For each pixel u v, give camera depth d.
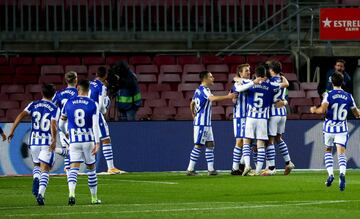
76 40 70.12
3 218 31.34
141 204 36.12
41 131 38.91
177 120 56.12
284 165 56.56
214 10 72.56
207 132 52.09
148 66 67.19
